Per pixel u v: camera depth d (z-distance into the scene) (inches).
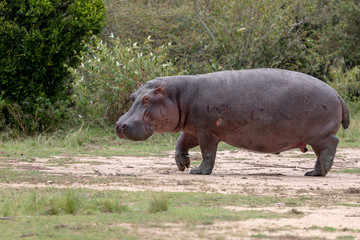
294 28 3932.1
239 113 1649.9
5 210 949.8
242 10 3602.4
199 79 1692.9
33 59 2696.9
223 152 2460.6
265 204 1095.6
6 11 2694.4
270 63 3560.5
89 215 944.3
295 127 1658.5
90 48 2878.9
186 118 1681.8
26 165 1771.7
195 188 1318.9
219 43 3587.6
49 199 1015.0
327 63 3983.8
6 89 2746.1
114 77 2886.3
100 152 2310.5
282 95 1653.5
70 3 2903.5
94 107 2984.7
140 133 1612.9
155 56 2957.7
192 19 3895.2
